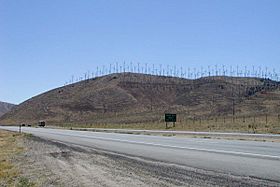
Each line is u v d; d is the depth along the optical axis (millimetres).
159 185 13820
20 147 38312
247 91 183125
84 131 84688
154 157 24094
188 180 14562
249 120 90500
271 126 69375
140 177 16016
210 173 16062
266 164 17984
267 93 154000
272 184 12914
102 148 33406
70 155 27828
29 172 19859
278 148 26625
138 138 47719
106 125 131625
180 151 27328
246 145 30188
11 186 15977
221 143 33594
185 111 159625
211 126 81125
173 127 87812
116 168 19469
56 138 54000
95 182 15414
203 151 26359
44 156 28031
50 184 15766
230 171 16328
